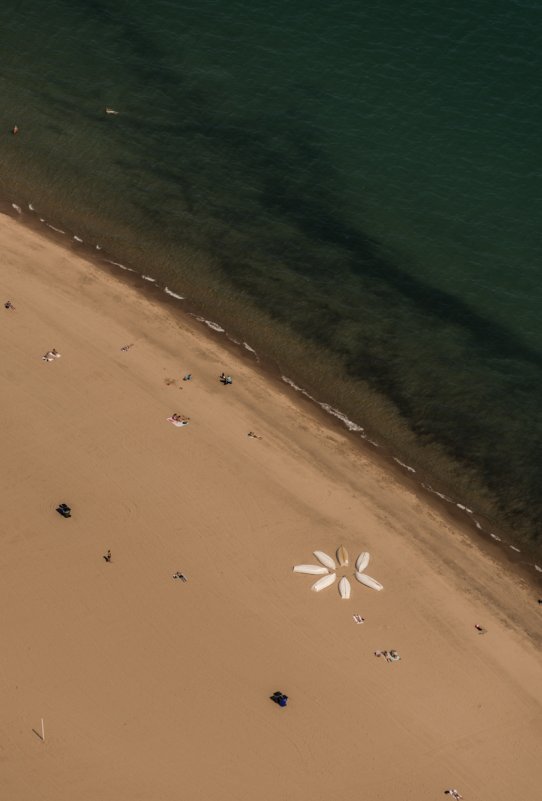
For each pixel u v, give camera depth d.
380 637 89.38
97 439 98.81
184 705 83.19
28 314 108.50
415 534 97.75
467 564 96.50
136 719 82.06
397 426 106.31
